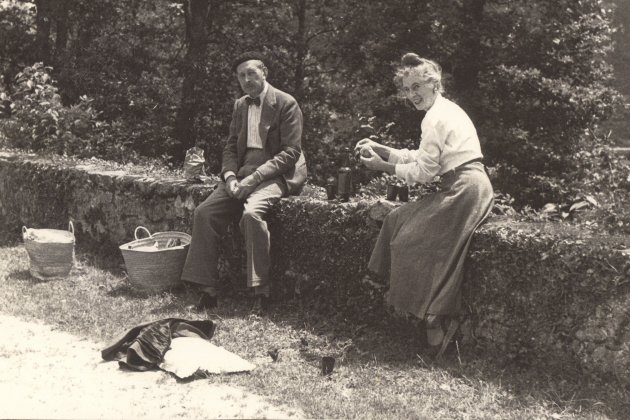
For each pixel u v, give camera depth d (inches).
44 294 248.8
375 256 198.2
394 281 189.6
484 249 182.1
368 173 384.8
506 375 175.9
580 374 167.6
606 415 155.3
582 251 164.9
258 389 170.9
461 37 678.5
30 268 272.7
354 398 166.4
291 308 232.7
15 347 196.5
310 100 768.9
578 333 167.6
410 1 686.5
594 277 163.6
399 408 161.0
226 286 256.2
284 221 236.1
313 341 206.1
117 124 471.5
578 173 593.9
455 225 184.7
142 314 227.9
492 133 633.0
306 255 231.1
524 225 183.3
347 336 208.8
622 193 226.5
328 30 792.9
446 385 173.5
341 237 219.9
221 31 742.5
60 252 266.8
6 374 176.2
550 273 170.7
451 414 159.2
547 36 655.8
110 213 303.0
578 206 220.2
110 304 238.2
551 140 643.5
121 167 327.0
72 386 170.2
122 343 189.3
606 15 690.8
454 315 188.5
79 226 318.7
